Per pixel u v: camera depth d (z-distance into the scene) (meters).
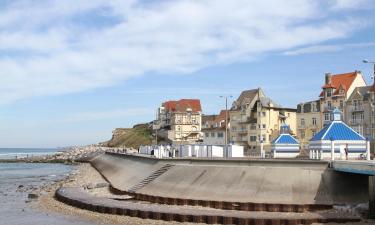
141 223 44.84
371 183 43.94
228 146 77.06
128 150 167.75
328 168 51.41
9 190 79.69
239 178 54.25
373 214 43.66
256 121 129.38
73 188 70.69
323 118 116.75
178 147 87.62
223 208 49.50
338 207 47.03
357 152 60.25
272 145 77.44
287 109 130.25
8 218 50.19
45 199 64.12
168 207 50.03
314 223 41.94
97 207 51.12
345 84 114.31
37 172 132.12
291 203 47.62
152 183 61.91
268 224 41.84
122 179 79.94
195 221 44.19
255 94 136.25
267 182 52.16
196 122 191.50
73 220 47.78
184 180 58.09
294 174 52.19
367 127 103.38
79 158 197.00
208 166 59.31
